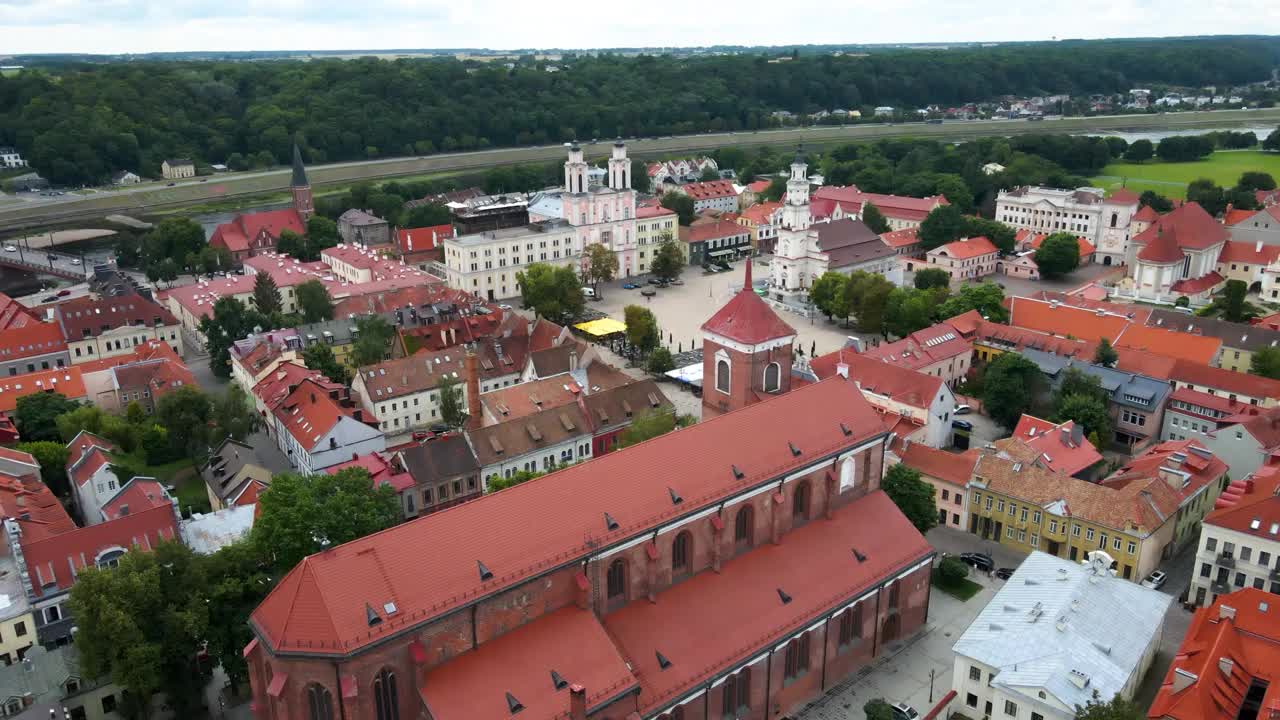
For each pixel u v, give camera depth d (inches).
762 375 4394.7
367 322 7313.0
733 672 3294.8
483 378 6771.7
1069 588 3708.2
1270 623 3518.7
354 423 5428.2
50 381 6299.2
